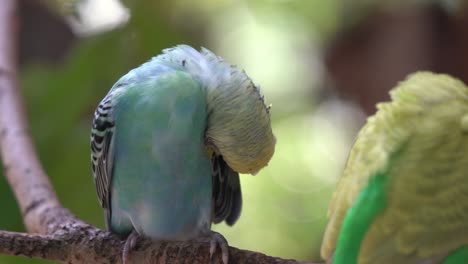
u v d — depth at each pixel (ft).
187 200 5.14
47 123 5.47
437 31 5.80
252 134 5.03
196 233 5.17
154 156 5.10
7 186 5.43
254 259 4.98
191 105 5.08
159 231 5.16
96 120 5.13
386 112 4.79
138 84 5.10
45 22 5.76
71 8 5.71
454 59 5.80
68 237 4.99
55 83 5.48
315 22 6.01
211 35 6.04
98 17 5.72
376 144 4.77
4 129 5.29
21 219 5.45
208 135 5.08
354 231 4.75
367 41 5.90
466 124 4.75
